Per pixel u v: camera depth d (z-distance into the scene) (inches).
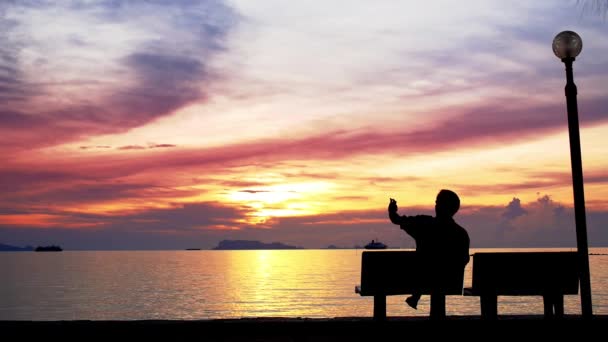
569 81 264.7
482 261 264.7
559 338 261.0
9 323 267.4
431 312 252.4
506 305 2805.1
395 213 256.8
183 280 5851.4
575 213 264.4
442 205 252.2
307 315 2532.0
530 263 265.0
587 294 261.0
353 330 271.1
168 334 268.1
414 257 251.4
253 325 271.0
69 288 4653.1
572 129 262.7
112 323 267.3
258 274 7135.8
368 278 253.4
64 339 260.4
